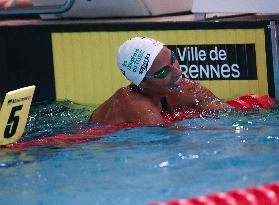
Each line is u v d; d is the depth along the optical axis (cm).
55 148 1488
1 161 1398
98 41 2088
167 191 1125
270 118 1675
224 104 1820
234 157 1305
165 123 1659
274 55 2047
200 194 1096
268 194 1069
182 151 1377
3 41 2116
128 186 1168
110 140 1523
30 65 2119
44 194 1160
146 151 1398
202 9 2109
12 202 1130
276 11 2116
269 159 1277
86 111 1933
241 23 2053
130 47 1702
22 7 2158
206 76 2083
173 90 1717
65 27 2094
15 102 1525
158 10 2259
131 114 1672
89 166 1316
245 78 2067
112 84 2095
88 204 1093
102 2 2241
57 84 2120
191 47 2073
